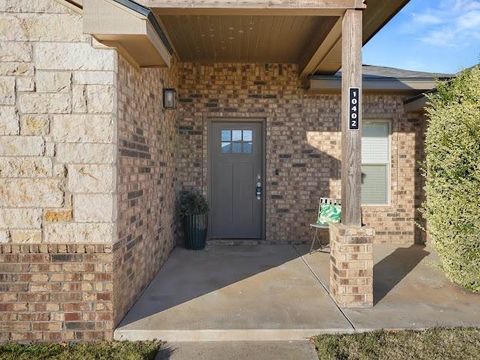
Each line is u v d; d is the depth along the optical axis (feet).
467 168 12.96
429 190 14.65
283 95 20.66
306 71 19.12
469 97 13.14
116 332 9.72
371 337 9.57
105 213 9.64
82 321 9.64
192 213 19.25
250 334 9.87
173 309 11.23
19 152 9.53
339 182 20.81
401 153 21.09
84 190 9.61
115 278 9.84
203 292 12.78
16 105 9.52
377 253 18.72
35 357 8.77
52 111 9.56
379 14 13.07
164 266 16.20
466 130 12.76
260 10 11.18
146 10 9.03
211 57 19.57
